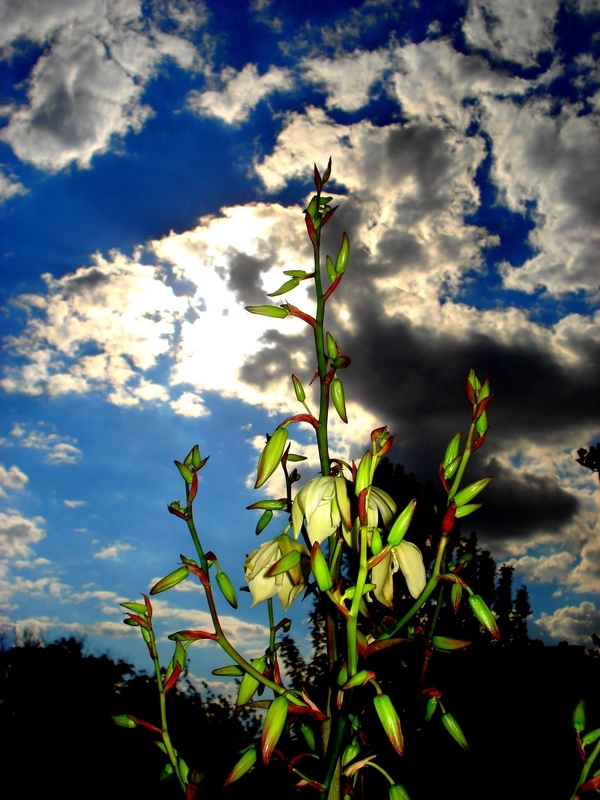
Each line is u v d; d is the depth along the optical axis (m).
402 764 0.63
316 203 0.68
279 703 0.48
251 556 0.60
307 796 0.56
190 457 0.57
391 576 0.55
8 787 1.72
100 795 1.70
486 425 0.53
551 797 1.17
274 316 0.64
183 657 0.59
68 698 1.99
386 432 0.49
